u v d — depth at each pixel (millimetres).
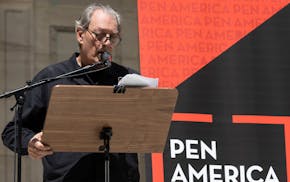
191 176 9531
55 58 12539
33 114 7324
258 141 9766
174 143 9586
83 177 7125
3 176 12023
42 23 12555
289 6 10250
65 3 12664
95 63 7027
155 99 6375
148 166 9477
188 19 10031
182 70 9883
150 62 9828
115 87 6227
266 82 9977
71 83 7332
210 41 10023
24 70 12406
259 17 10172
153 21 9922
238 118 9820
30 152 6781
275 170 9719
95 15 7344
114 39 7363
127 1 12867
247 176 9672
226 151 9680
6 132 7406
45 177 7262
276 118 9859
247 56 10031
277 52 10094
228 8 10156
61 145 6668
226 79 9914
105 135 6520
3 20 12445
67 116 6363
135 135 6637
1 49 12375
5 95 6836
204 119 9758
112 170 7156
